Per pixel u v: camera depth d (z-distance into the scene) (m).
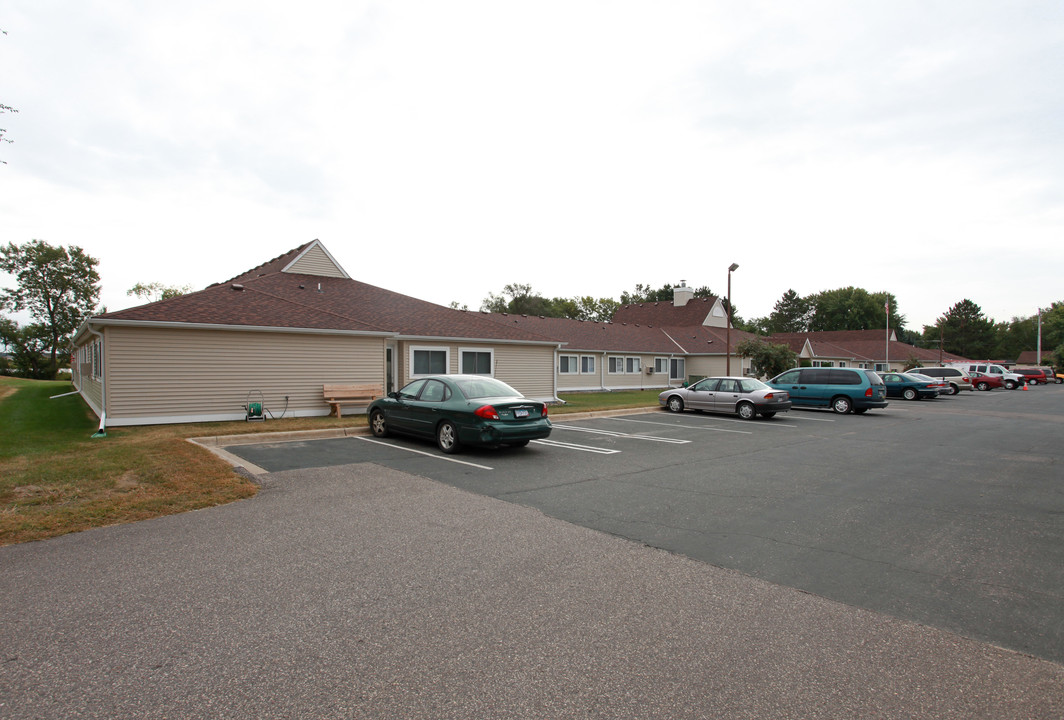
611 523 6.18
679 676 3.21
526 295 75.62
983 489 8.13
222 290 16.42
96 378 15.84
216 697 2.92
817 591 4.46
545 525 6.06
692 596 4.31
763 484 8.29
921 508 7.02
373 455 10.20
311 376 15.62
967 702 3.01
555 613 3.97
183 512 6.39
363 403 16.14
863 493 7.80
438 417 10.74
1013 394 35.31
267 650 3.40
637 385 35.09
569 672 3.22
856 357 56.03
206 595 4.18
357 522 6.07
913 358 56.88
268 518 6.20
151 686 3.01
